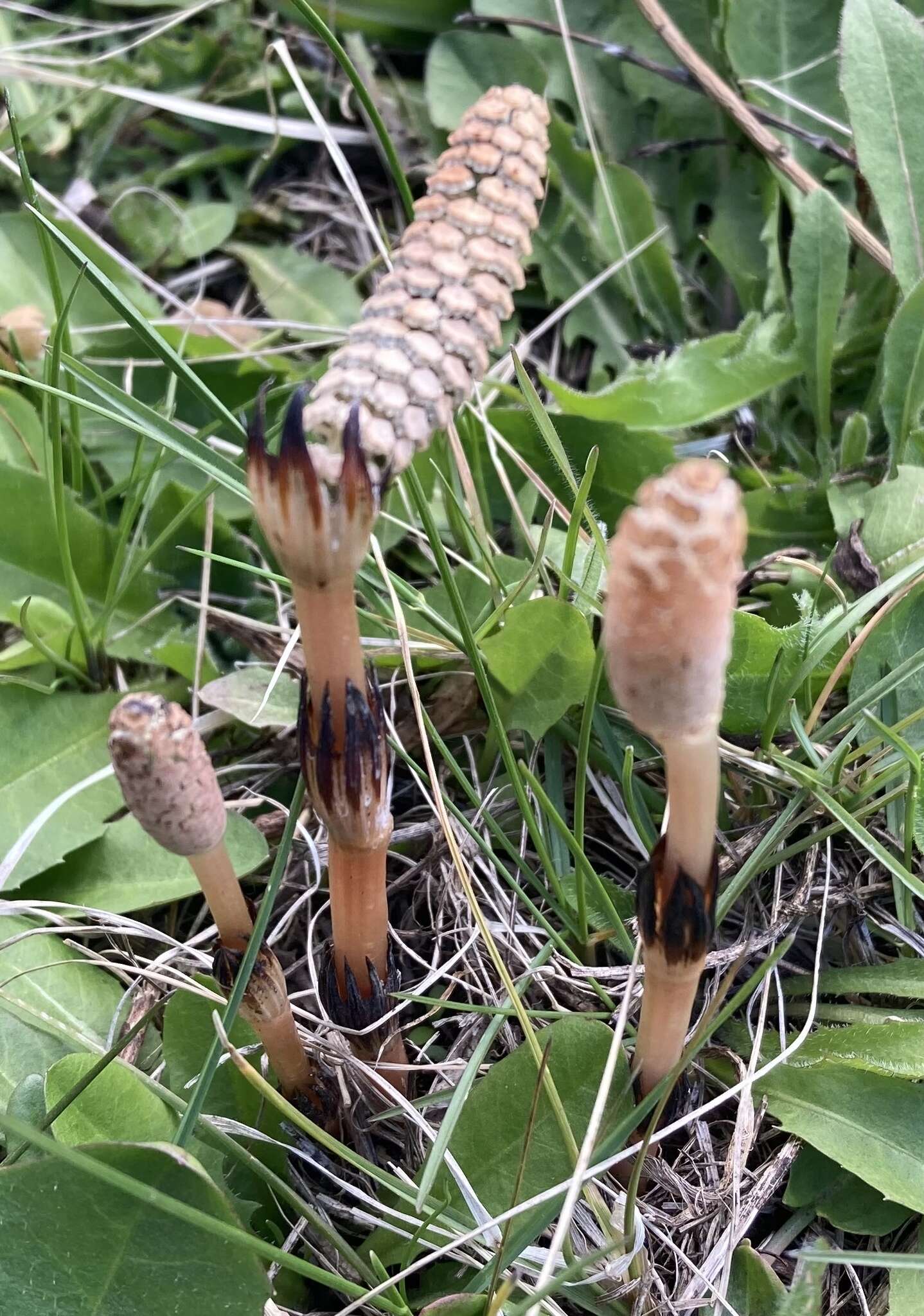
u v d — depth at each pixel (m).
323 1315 0.15
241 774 0.22
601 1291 0.15
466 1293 0.14
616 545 0.09
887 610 0.19
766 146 0.27
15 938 0.17
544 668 0.19
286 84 0.32
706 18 0.30
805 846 0.18
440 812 0.17
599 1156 0.14
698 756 0.10
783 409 0.27
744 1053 0.17
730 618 0.09
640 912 0.12
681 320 0.29
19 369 0.24
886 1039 0.17
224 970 0.13
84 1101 0.14
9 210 0.32
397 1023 0.16
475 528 0.22
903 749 0.17
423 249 0.10
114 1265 0.13
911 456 0.23
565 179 0.29
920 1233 0.16
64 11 0.35
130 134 0.33
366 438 0.10
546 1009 0.18
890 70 0.24
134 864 0.19
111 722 0.10
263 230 0.32
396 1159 0.17
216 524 0.24
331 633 0.11
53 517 0.22
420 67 0.34
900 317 0.23
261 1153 0.16
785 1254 0.16
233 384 0.27
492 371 0.28
